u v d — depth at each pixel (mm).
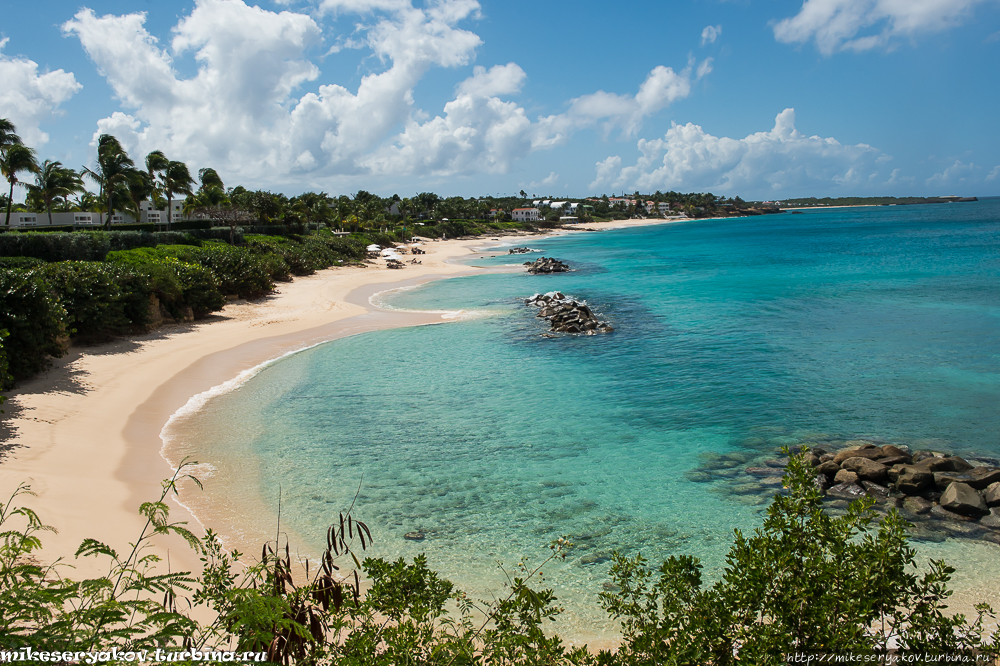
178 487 14414
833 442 17047
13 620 3898
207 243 61531
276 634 4797
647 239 150000
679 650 5164
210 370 26078
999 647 5574
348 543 11945
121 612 4156
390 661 4922
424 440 17969
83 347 27203
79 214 80375
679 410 20219
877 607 5250
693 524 12766
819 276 57531
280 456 16703
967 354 26016
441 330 35500
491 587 10461
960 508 12586
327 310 42000
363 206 147625
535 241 153500
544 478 15211
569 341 31828
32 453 15023
